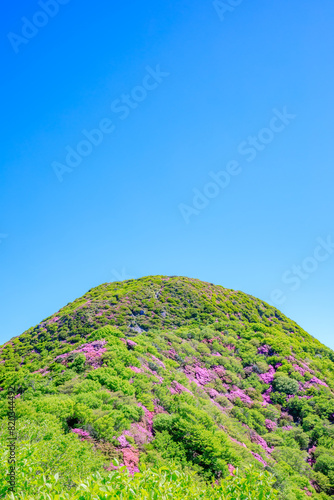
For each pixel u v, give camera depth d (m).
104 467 15.35
